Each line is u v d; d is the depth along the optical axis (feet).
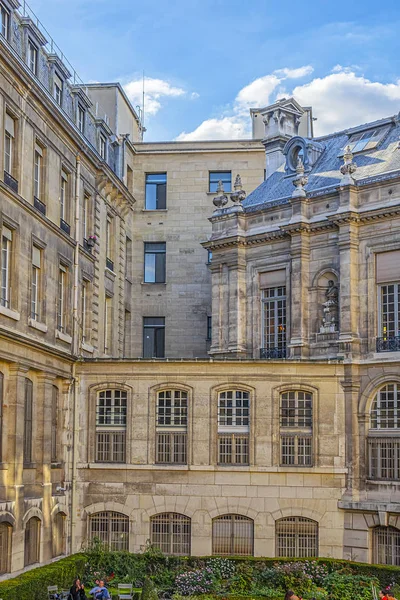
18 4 109.40
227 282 145.69
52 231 121.49
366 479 124.47
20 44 112.98
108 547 124.98
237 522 124.98
